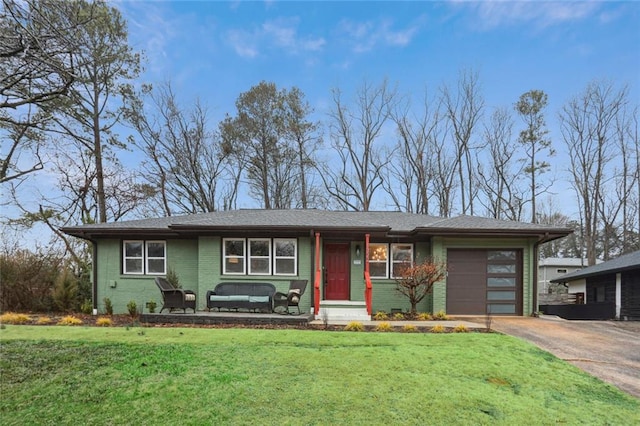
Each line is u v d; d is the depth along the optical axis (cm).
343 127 2850
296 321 955
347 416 424
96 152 2044
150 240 1294
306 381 517
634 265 1351
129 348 665
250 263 1193
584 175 2575
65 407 445
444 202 2719
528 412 448
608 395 508
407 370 568
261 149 2822
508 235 1205
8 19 518
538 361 639
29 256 1370
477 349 690
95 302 1275
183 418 417
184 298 1028
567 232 1177
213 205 2845
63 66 574
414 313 1160
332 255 1281
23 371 555
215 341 721
